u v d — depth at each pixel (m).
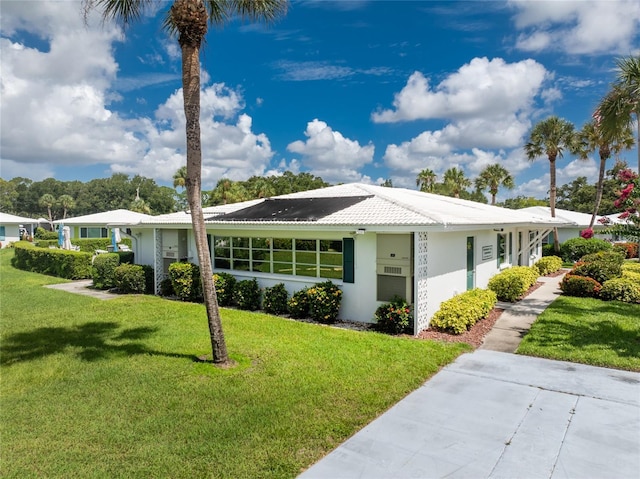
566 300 13.00
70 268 19.31
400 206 10.69
